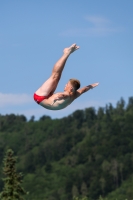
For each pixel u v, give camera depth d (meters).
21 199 74.81
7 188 74.50
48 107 32.47
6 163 75.25
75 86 32.62
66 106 32.66
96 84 33.41
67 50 32.44
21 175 75.81
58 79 32.53
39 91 32.50
